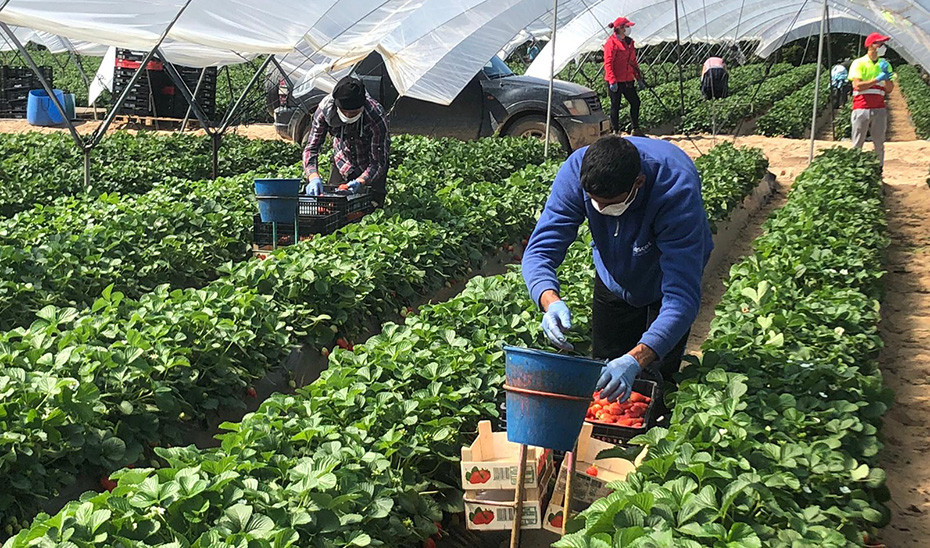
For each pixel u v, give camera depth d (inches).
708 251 199.9
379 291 317.7
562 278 306.5
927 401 282.8
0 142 653.9
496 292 280.5
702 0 1083.9
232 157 652.7
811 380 210.5
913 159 769.6
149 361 221.1
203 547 136.0
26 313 282.7
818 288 312.7
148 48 466.0
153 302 258.2
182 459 166.1
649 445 171.2
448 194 461.4
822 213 415.2
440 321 261.1
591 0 968.9
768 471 166.6
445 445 200.4
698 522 145.3
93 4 410.0
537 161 673.0
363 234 350.9
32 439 182.2
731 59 1824.6
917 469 237.8
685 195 183.3
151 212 378.6
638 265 194.4
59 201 423.2
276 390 256.4
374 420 191.2
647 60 1871.3
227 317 259.4
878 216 433.7
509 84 750.5
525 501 175.6
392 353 226.8
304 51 689.0
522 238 455.2
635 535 135.1
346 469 169.9
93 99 989.8
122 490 149.6
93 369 205.3
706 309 392.2
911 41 1042.1
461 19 631.8
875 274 319.3
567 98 737.6
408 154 645.3
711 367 213.6
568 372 155.4
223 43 471.2
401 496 178.4
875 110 646.5
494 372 229.8
